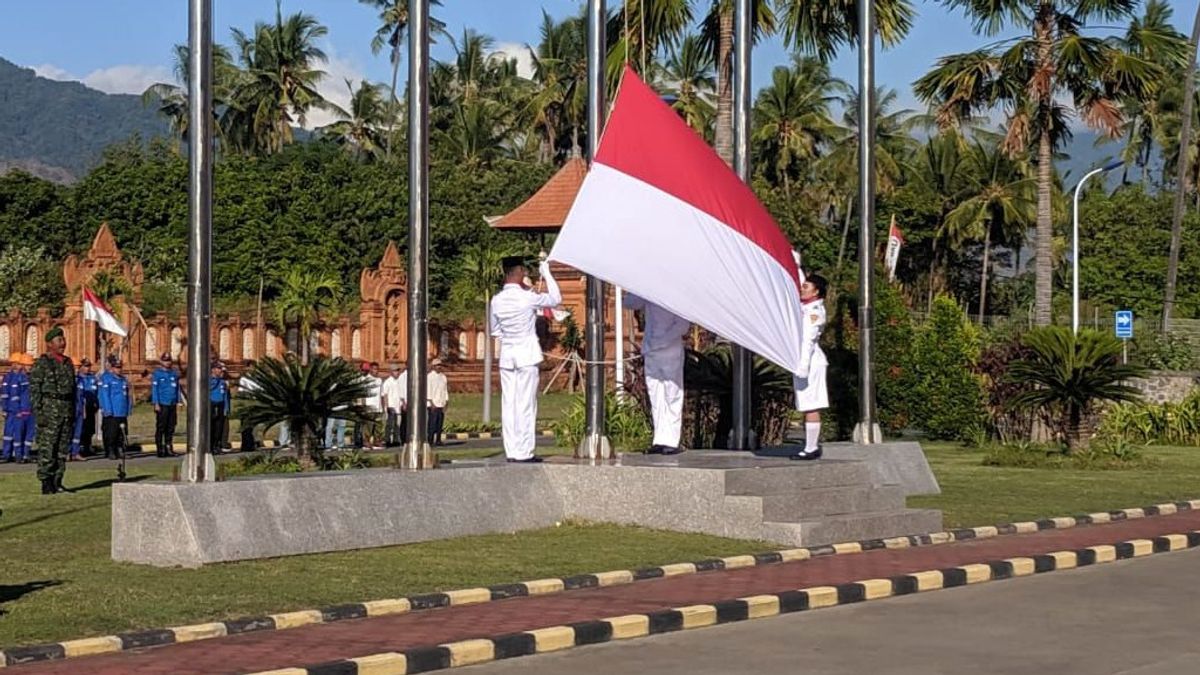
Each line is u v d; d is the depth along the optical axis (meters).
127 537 13.35
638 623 10.91
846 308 29.69
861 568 13.94
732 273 16.19
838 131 78.19
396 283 50.31
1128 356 43.50
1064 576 14.34
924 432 33.28
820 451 17.69
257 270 56.09
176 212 58.06
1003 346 32.59
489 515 15.46
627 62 18.80
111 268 43.78
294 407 21.42
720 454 17.97
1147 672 9.61
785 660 10.02
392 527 14.52
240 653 9.61
